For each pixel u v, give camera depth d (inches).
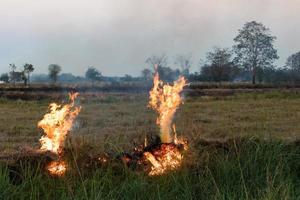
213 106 1013.2
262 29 3070.9
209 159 288.4
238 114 819.4
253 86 2169.0
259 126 621.6
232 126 622.2
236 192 245.8
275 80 3117.6
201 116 778.8
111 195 230.7
